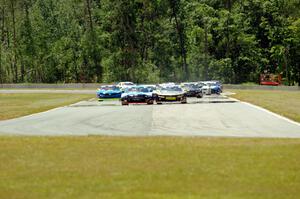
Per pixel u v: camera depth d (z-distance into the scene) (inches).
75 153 1446.9
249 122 2615.7
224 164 1264.8
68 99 5900.6
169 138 1804.9
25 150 1505.9
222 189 1018.7
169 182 1080.8
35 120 2901.1
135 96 4517.7
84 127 2413.9
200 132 2138.3
